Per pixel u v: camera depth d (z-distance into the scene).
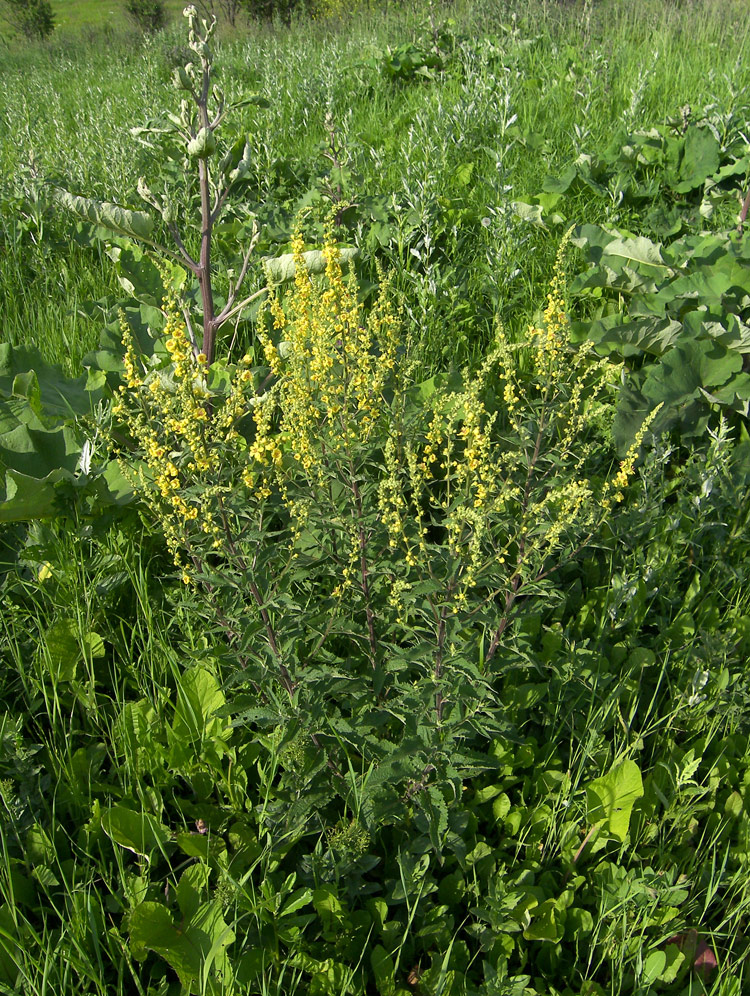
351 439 2.23
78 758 2.31
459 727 2.10
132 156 6.46
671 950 1.95
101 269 5.07
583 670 2.49
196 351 3.23
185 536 2.05
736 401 3.61
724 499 3.09
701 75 7.93
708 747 2.43
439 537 3.10
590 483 3.30
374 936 2.01
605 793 2.08
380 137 7.20
